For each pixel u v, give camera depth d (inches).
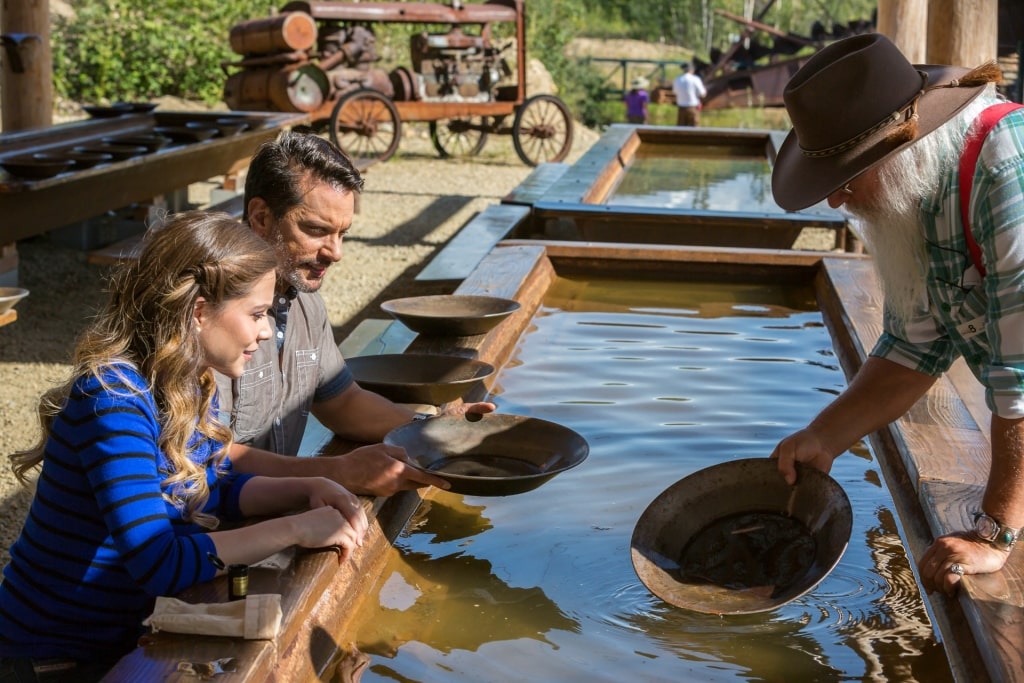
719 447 149.9
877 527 126.5
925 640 103.5
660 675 96.7
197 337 87.9
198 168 352.8
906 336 113.1
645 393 171.5
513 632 103.6
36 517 88.7
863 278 218.5
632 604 109.6
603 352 192.7
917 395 114.9
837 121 95.3
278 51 500.1
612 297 232.2
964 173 95.3
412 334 177.3
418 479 111.4
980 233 95.2
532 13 860.0
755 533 109.8
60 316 283.4
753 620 106.8
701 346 197.5
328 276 332.2
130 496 84.7
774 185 107.5
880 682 96.4
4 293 200.7
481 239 258.5
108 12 613.3
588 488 136.6
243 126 361.7
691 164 466.6
